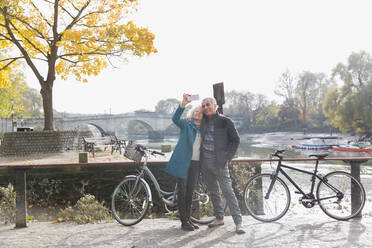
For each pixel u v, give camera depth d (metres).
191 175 3.91
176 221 4.46
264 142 62.09
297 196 8.13
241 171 6.79
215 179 4.07
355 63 46.31
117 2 17.30
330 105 47.41
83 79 18.17
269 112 92.38
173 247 3.24
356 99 44.00
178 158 3.80
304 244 3.26
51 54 17.34
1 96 38.09
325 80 75.88
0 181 7.36
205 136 3.88
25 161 11.60
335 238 3.43
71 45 15.78
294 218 4.44
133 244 3.36
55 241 3.53
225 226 4.04
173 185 7.43
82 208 5.02
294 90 76.88
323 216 4.68
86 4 17.52
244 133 96.94
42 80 17.33
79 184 7.54
